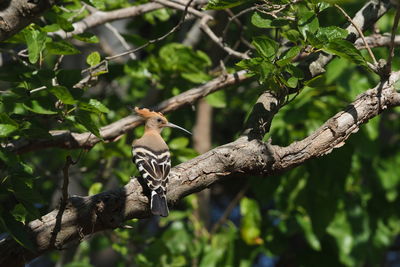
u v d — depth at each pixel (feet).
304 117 42.06
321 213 43.91
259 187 45.14
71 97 24.81
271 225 48.16
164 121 35.76
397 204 49.32
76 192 49.06
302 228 46.98
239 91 51.03
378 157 49.62
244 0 26.40
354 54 24.32
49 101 25.64
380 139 53.52
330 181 42.78
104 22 38.86
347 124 25.14
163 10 42.78
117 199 23.56
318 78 26.05
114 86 46.32
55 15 31.12
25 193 23.45
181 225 47.16
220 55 49.44
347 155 41.88
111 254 56.75
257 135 25.91
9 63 37.24
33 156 50.16
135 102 48.26
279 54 26.78
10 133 24.91
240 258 46.65
